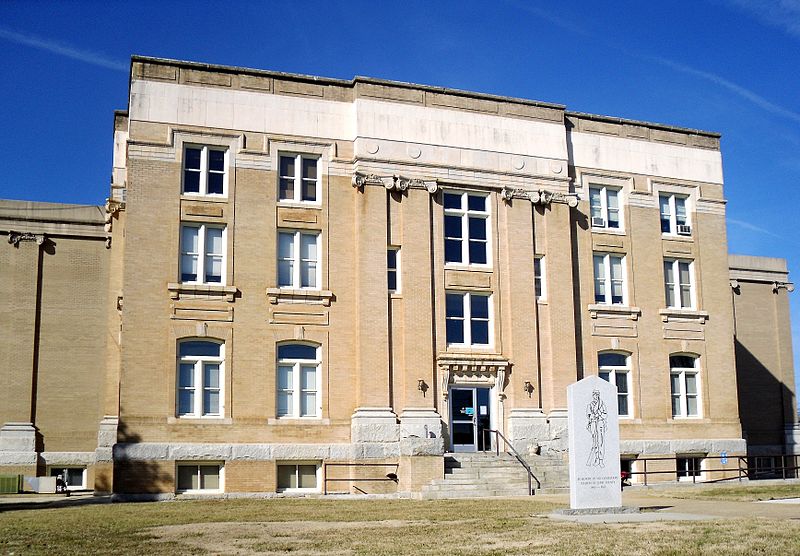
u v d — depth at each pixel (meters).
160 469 29.44
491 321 34.41
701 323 38.78
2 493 35.12
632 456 36.41
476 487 29.25
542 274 35.72
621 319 37.16
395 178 33.59
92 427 38.00
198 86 32.38
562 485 30.28
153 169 31.31
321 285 32.59
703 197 39.94
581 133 38.00
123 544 16.12
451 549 15.01
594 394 20.97
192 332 30.77
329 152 33.53
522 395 34.00
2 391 37.19
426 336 33.00
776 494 26.83
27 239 38.69
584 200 37.41
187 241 31.66
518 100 36.22
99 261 39.34
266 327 31.62
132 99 31.50
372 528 18.33
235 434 30.59
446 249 34.53
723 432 38.28
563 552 14.46
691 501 24.64
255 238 32.06
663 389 37.41
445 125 34.81
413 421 32.12
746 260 48.78
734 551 14.32
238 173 32.25
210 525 19.25
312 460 31.38
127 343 30.00
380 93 34.12
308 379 32.12
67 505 26.72
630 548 14.78
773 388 47.94
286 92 33.44
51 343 38.22
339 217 33.22
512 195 35.28
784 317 49.19
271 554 14.79
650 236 38.47
